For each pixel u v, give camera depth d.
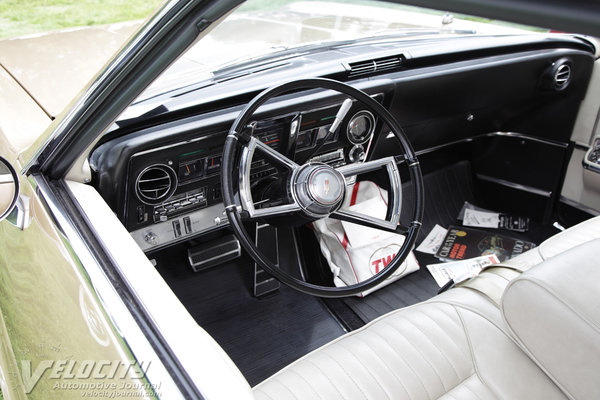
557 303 0.92
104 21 5.28
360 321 2.00
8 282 1.18
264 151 1.38
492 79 2.01
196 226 1.67
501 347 1.15
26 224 1.09
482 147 2.62
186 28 0.79
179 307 0.81
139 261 0.90
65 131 1.00
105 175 1.33
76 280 0.86
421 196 1.51
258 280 2.06
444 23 2.19
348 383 1.09
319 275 2.17
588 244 1.05
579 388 0.92
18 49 1.94
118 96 0.91
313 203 1.32
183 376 0.69
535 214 2.54
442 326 1.23
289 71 1.68
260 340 1.93
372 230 2.04
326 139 1.58
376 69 1.80
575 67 2.12
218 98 1.49
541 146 2.41
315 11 2.19
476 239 2.42
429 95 1.90
